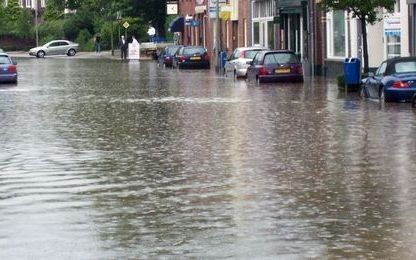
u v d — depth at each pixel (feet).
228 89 168.86
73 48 428.97
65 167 71.31
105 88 177.99
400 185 60.34
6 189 61.62
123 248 44.09
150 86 183.73
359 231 46.96
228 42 317.63
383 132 90.68
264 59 187.83
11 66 200.85
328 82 185.98
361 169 67.62
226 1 307.17
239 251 43.04
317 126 97.96
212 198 57.00
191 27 372.99
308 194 57.88
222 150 79.82
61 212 53.36
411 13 167.22
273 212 52.24
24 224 50.03
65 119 112.06
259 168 69.05
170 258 41.93
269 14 270.46
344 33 201.36
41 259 42.09
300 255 42.14
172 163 72.54
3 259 42.11
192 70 271.08
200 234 46.85
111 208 54.39
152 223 49.85
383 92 128.06
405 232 46.52
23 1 579.07
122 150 81.15
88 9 474.08
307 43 221.46
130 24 428.97
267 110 119.24
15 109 128.06
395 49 178.29
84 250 43.73
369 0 153.79
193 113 117.19
